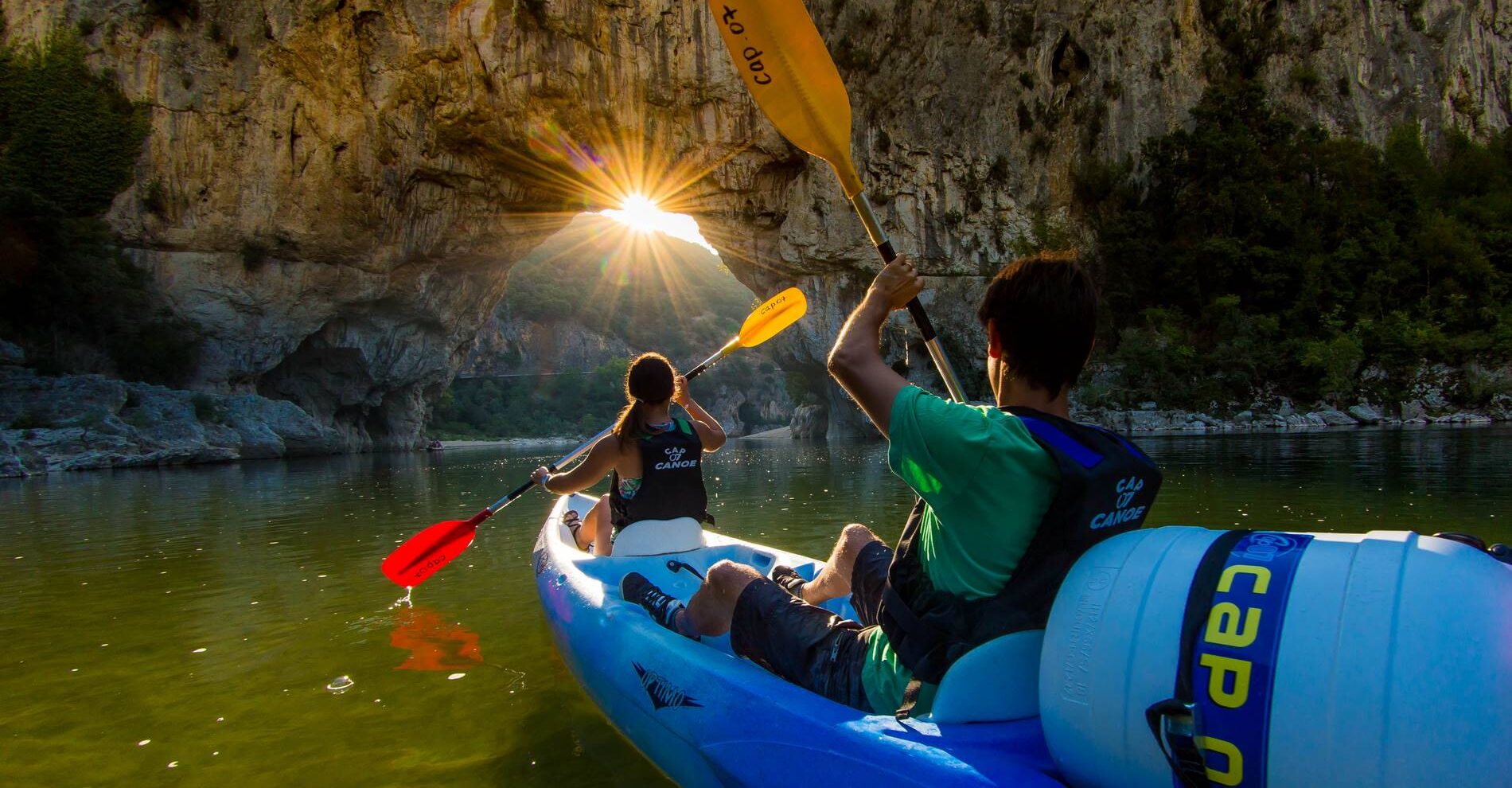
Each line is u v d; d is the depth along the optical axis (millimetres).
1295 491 6531
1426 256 27062
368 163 24703
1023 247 27484
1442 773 832
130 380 23031
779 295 3635
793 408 75750
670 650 1864
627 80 24344
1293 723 901
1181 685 986
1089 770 1098
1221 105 28484
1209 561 1043
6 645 3033
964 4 26781
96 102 23078
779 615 1675
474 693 2428
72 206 22984
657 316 84812
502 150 24859
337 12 23297
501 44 23344
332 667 2689
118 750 2059
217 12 23578
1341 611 913
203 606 3613
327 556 4867
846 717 1382
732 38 1807
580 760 1964
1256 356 23859
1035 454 1178
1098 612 1095
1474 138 35469
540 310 79312
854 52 26062
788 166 26859
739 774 1507
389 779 1870
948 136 27359
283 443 22969
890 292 1360
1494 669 845
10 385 18750
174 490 10609
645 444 2854
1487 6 37281
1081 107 28688
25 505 8852
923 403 1235
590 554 3129
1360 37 33000
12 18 23281
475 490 9867
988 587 1249
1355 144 29719
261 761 1979
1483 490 6219
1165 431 20859
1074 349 1241
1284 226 26641
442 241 27234
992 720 1256
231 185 24344
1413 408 22281
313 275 26000
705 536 3252
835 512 6320
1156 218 28531
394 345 30266
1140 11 29047
